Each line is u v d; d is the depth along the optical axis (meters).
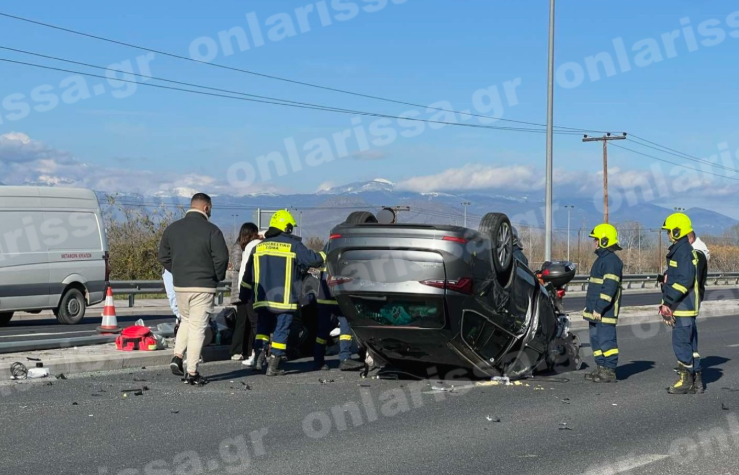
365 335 10.51
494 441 7.71
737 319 24.09
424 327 10.15
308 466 6.68
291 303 11.08
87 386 9.84
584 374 12.25
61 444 7.16
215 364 12.10
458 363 10.95
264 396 9.61
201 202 10.45
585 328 19.75
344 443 7.49
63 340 12.14
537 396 10.18
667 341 17.28
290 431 7.89
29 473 6.30
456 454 7.18
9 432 7.53
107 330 14.66
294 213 19.97
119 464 6.62
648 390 10.84
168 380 10.46
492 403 9.63
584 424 8.59
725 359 14.42
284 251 11.11
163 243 10.35
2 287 17.27
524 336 11.34
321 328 11.90
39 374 10.30
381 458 6.99
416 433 7.96
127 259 33.38
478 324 10.55
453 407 9.33
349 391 10.11
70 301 18.75
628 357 14.44
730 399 10.22
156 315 22.39
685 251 10.53
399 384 10.80
